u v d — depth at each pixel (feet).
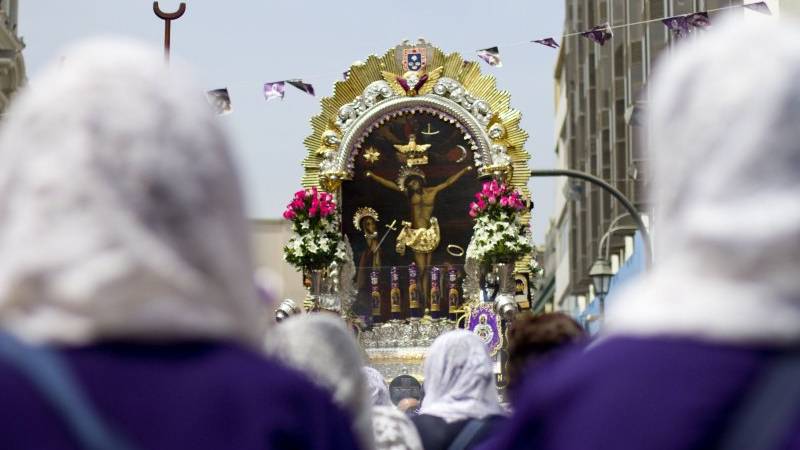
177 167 15.99
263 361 16.03
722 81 16.34
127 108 15.94
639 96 189.88
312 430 15.74
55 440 14.75
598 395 16.22
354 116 124.16
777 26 16.65
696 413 15.60
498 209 114.73
